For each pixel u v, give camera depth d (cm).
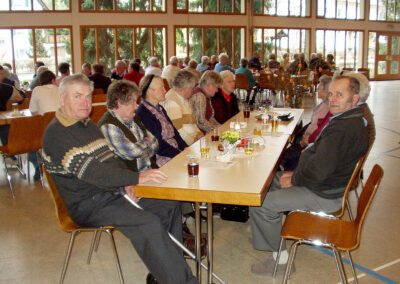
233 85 426
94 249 283
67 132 210
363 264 257
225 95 429
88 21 1200
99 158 216
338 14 1642
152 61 973
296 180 243
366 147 231
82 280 245
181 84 343
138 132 265
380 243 284
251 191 185
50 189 215
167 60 1329
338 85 233
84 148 211
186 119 352
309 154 246
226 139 258
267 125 364
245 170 220
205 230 313
